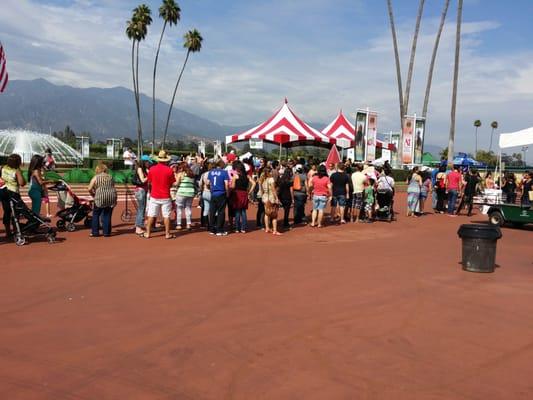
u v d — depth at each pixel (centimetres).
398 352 462
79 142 5128
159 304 590
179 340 475
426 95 3831
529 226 1614
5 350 443
